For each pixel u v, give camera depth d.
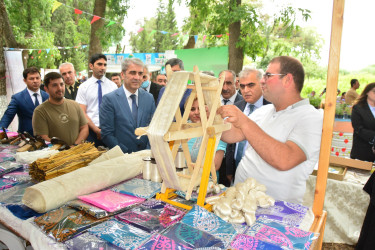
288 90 1.57
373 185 2.06
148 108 3.06
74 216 1.21
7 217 1.28
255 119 1.94
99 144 3.75
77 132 3.07
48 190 1.27
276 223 1.17
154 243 1.00
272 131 1.61
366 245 2.10
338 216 2.54
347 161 2.73
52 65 14.94
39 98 3.72
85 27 9.10
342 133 2.92
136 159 1.78
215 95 1.30
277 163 1.37
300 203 1.62
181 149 1.48
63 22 20.52
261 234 1.07
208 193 1.48
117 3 6.60
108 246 1.00
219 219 1.17
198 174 1.39
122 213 1.24
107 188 1.55
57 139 2.29
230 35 5.84
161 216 1.21
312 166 1.54
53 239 1.06
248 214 1.17
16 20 10.48
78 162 1.74
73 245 1.01
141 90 3.12
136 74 2.85
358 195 2.42
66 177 1.42
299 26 5.12
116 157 1.81
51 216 1.21
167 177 1.28
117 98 2.88
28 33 11.27
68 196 1.33
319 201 1.36
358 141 2.80
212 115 1.28
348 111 2.88
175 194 1.45
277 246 0.99
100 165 1.60
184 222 1.14
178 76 1.20
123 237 1.04
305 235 1.06
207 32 6.73
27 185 1.60
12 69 6.67
